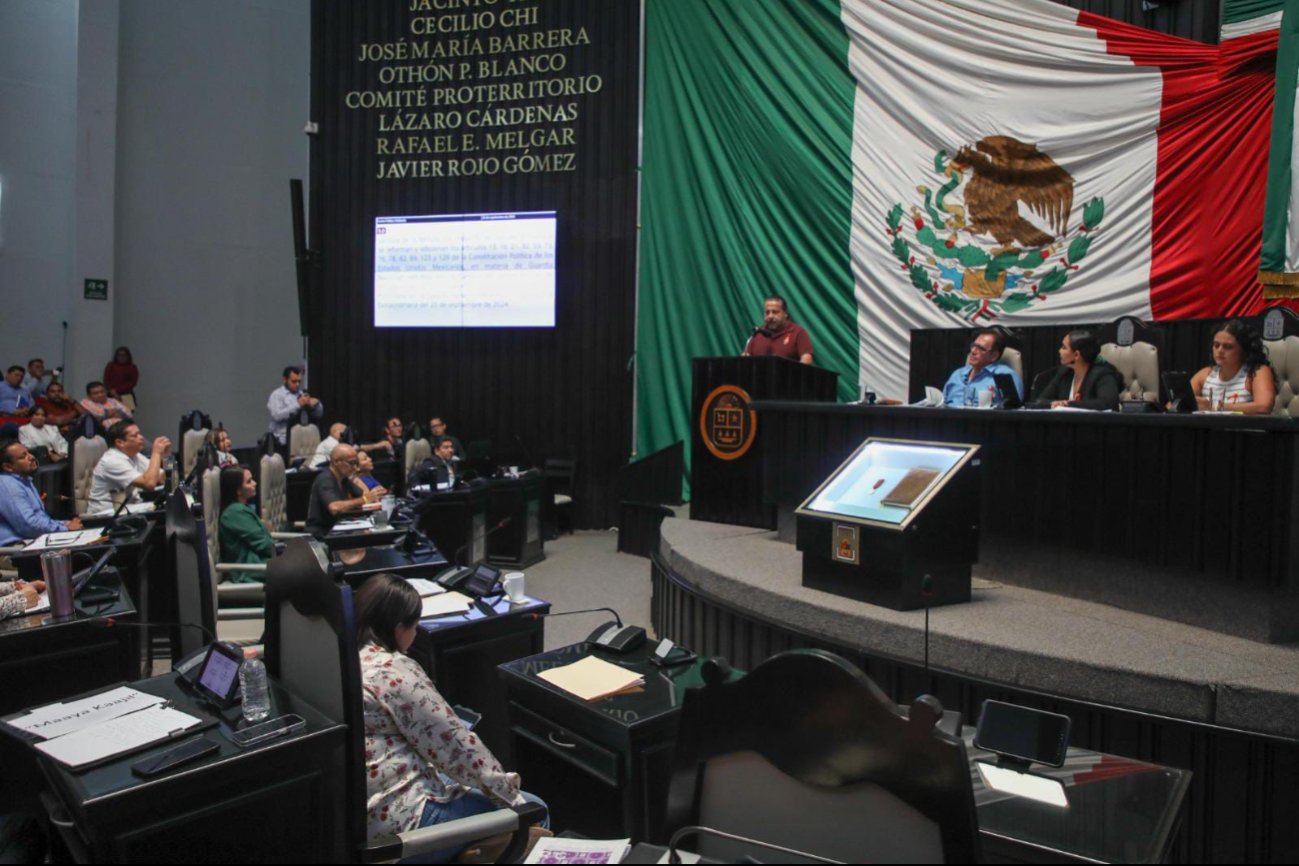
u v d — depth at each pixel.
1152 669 2.60
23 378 9.56
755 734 1.46
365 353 10.25
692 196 8.70
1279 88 5.54
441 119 9.96
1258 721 2.43
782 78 7.98
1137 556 3.27
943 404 4.93
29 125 10.11
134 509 5.44
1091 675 2.68
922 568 3.27
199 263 10.87
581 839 1.90
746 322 8.35
